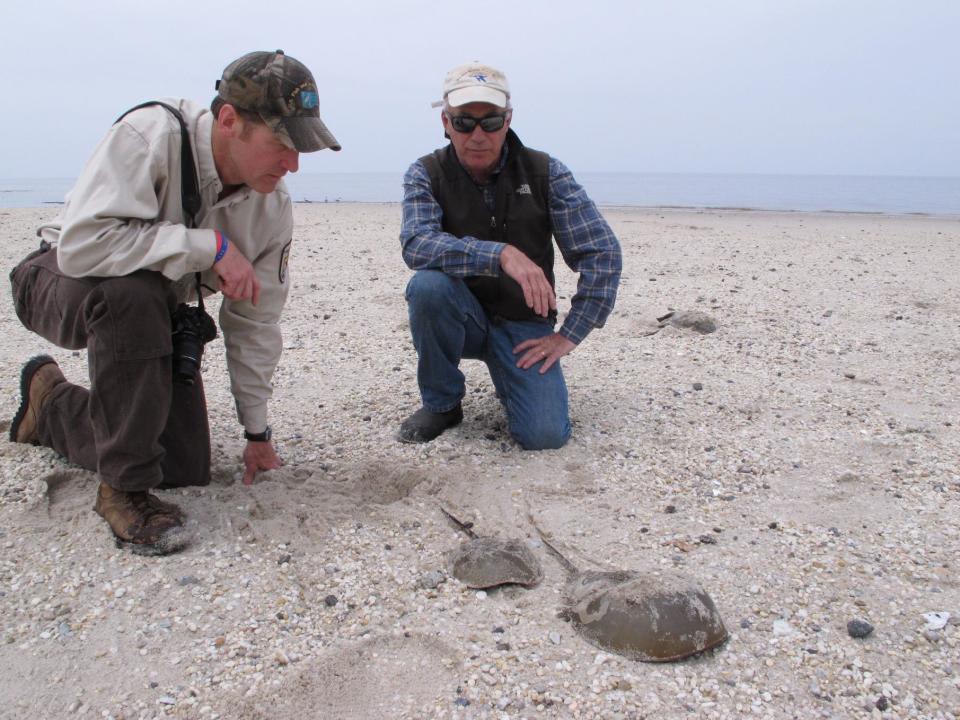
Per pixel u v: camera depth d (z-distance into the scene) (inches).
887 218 682.2
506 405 134.2
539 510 111.3
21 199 1071.0
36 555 95.4
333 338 207.3
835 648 83.0
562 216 128.7
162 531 96.7
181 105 95.1
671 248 401.4
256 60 87.8
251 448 118.5
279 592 91.7
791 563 98.0
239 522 104.5
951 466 124.2
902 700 76.3
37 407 112.9
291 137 88.8
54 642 82.5
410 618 88.0
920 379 169.5
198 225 99.2
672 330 210.7
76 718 73.3
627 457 128.0
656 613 82.6
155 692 76.5
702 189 1722.4
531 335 132.7
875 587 93.0
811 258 357.1
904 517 109.2
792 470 124.0
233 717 74.0
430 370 131.6
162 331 91.6
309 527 105.1
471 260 120.2
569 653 82.2
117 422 92.2
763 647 83.3
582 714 74.5
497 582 92.5
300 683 78.2
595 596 88.1
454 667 80.6
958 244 423.8
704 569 96.7
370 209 737.6
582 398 155.3
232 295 94.0
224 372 173.9
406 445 132.6
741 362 181.5
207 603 88.8
